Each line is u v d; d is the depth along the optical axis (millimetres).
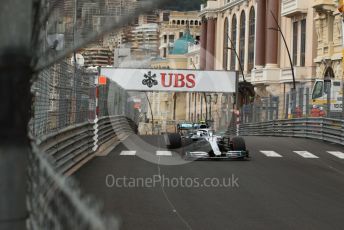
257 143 41750
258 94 101375
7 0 4902
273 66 99875
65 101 24453
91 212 3938
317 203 17188
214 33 141375
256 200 17578
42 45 5438
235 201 17328
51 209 5211
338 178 23641
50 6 5195
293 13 89625
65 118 24438
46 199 5418
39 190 5621
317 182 22156
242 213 15391
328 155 33844
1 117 4988
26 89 5082
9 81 4988
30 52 5137
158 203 16719
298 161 30359
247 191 19391
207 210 15758
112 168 24938
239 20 125562
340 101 45062
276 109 59750
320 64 81000
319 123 45438
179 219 14453
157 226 13555
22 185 5051
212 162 28375
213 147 29250
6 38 4918
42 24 5250
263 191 19469
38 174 5727
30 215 5492
